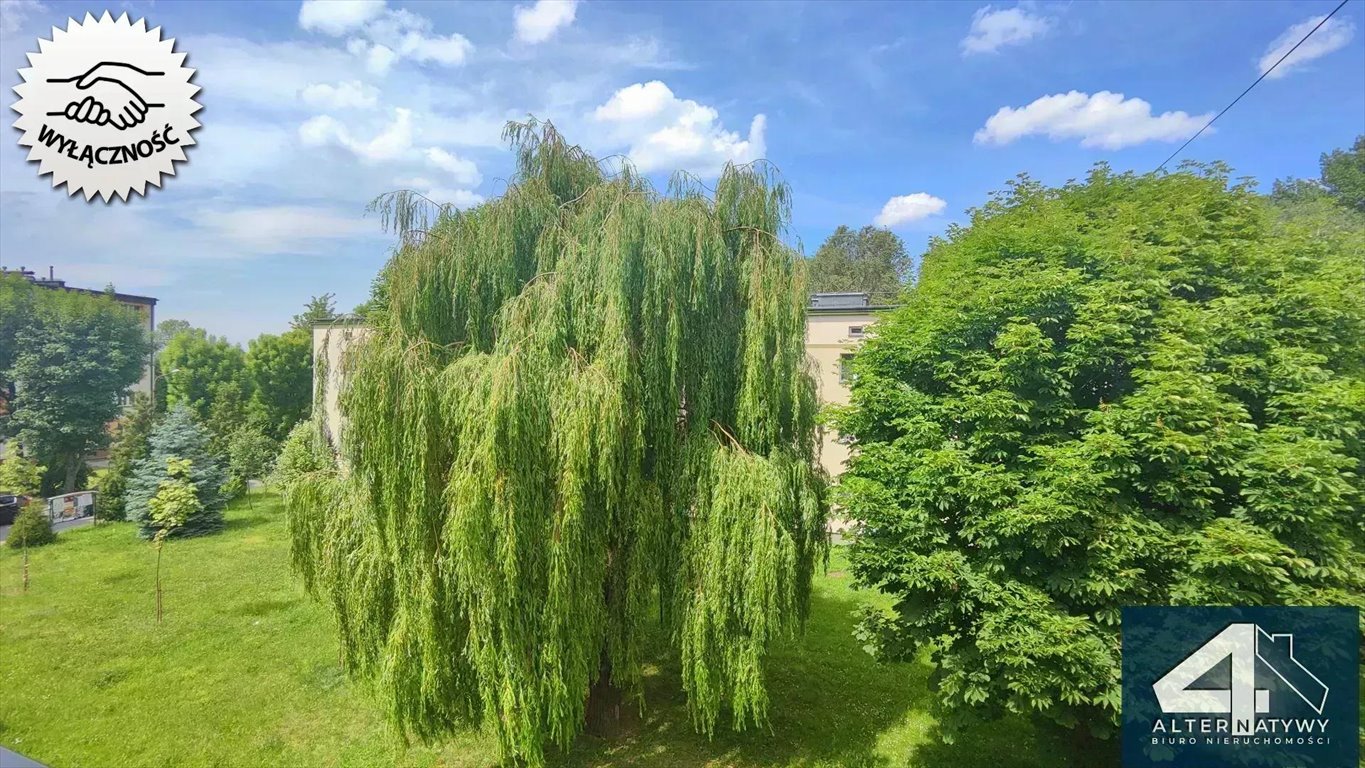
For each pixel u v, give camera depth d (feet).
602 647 28.73
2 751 25.72
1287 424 23.70
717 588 26.25
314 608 50.31
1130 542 22.81
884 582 28.86
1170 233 28.43
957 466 26.00
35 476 78.95
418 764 29.96
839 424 32.81
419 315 27.25
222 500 78.95
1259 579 21.90
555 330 24.90
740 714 26.63
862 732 32.58
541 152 30.40
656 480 28.30
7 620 48.08
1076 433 27.22
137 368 102.01
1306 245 27.94
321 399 28.99
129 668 40.14
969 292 30.35
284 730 33.06
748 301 28.76
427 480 24.08
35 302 91.86
